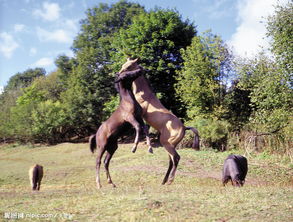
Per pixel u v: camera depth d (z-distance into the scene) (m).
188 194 6.13
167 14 24.36
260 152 16.66
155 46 23.48
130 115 7.70
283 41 11.37
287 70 11.35
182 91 22.33
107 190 7.23
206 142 18.84
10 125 31.83
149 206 5.16
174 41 24.48
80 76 29.55
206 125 18.97
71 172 14.50
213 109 20.50
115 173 13.12
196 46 21.45
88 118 28.88
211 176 12.05
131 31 24.61
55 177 13.79
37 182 9.66
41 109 29.80
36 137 31.17
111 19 32.97
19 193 7.87
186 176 11.86
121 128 7.98
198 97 20.36
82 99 28.70
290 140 15.05
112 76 27.69
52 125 29.83
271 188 7.10
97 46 32.69
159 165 13.88
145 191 6.68
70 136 34.34
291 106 11.84
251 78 13.66
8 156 24.27
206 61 20.56
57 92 40.06
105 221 4.62
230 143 18.17
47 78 42.72
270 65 12.59
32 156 22.59
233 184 7.96
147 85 8.64
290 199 5.62
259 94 12.95
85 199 6.25
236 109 20.98
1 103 40.53
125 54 23.61
